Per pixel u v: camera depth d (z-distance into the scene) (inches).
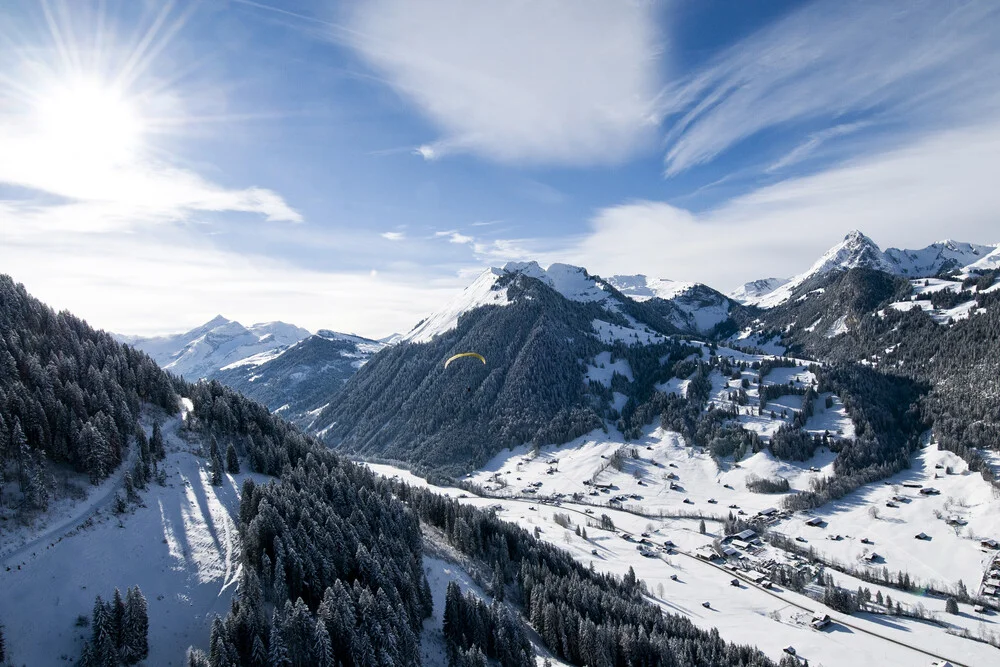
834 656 5511.8
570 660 4623.5
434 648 4151.1
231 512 4640.8
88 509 4168.3
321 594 3794.3
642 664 4534.9
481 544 6018.7
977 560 7524.6
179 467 5152.6
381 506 5221.5
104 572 3666.3
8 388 4456.2
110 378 5452.8
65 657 3112.7
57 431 4453.7
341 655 3383.4
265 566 3762.3
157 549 3998.5
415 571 4623.5
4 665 2982.3
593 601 5221.5
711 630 5388.8
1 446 3981.3
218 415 6136.8
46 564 3570.4
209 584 3799.2
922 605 6589.6
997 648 5723.4
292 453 6112.2
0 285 5684.1
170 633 3427.7
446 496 7145.7
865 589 6771.7
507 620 4402.1
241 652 3198.8
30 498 3914.9
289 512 4303.6
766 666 4889.3
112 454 4665.4
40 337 5457.7
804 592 7042.3
